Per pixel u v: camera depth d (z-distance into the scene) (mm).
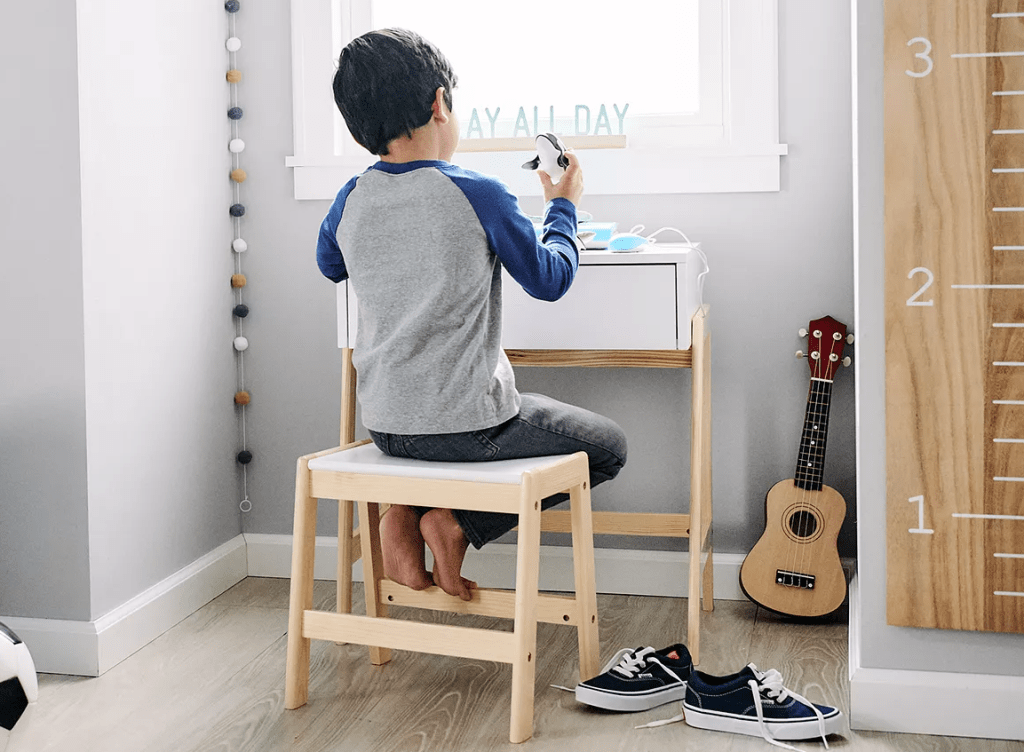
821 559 2195
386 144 1696
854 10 1668
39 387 1938
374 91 1644
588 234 2094
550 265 1700
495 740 1648
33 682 1526
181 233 2277
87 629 1938
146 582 2145
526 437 1736
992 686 1628
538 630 2174
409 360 1668
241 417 2574
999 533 1605
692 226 2334
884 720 1669
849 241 2262
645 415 2393
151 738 1663
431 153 1715
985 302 1590
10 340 1944
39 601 1972
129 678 1924
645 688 1779
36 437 1947
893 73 1597
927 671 1664
